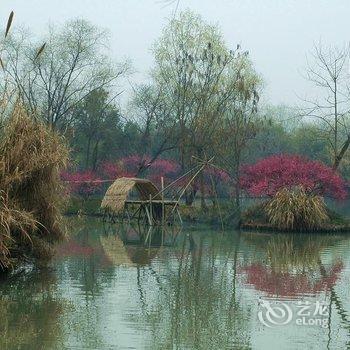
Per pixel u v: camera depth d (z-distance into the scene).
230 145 35.78
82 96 47.00
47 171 15.78
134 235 26.77
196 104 36.97
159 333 10.48
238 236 27.30
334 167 33.66
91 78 45.53
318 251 22.03
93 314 11.67
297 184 30.62
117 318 11.41
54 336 10.18
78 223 31.95
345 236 28.38
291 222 29.25
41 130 15.85
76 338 10.08
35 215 15.84
